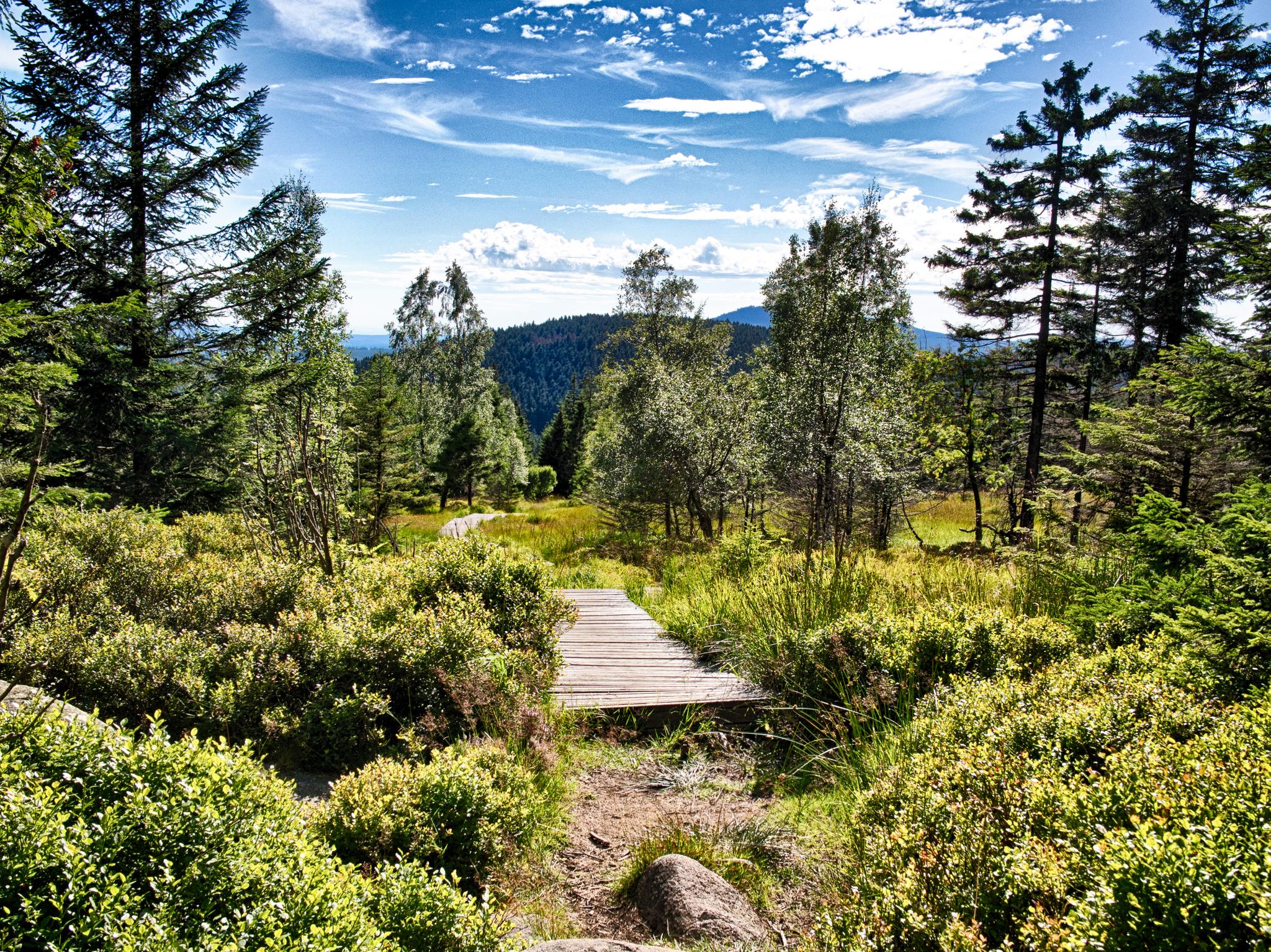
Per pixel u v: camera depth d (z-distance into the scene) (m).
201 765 2.21
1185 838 1.89
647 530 20.45
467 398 50.78
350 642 4.90
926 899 2.42
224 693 4.30
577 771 4.93
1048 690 4.01
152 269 10.73
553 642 6.43
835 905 3.17
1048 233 19.44
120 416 10.41
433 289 52.22
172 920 1.70
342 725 4.36
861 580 8.05
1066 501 12.88
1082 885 2.10
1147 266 18.78
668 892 3.23
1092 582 6.95
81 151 9.95
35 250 8.67
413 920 2.30
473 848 3.36
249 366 11.48
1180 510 5.19
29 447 7.71
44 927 1.54
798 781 4.90
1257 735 2.65
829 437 13.85
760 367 21.09
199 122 11.12
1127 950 1.74
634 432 20.47
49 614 4.81
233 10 11.15
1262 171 5.75
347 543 7.52
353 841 3.17
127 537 6.49
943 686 5.02
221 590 5.55
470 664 5.02
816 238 16.62
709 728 5.63
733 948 2.89
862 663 5.75
